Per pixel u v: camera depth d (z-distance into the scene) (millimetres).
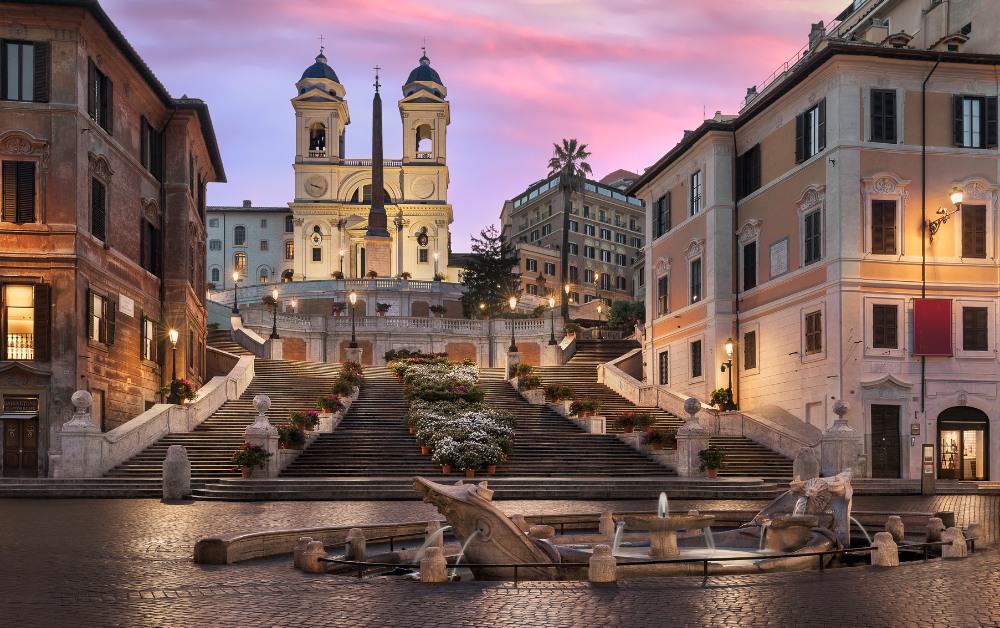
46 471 32031
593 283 122125
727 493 28453
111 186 36219
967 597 11906
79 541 17484
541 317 73250
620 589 12641
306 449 33219
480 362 70188
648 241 53406
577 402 39219
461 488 13891
